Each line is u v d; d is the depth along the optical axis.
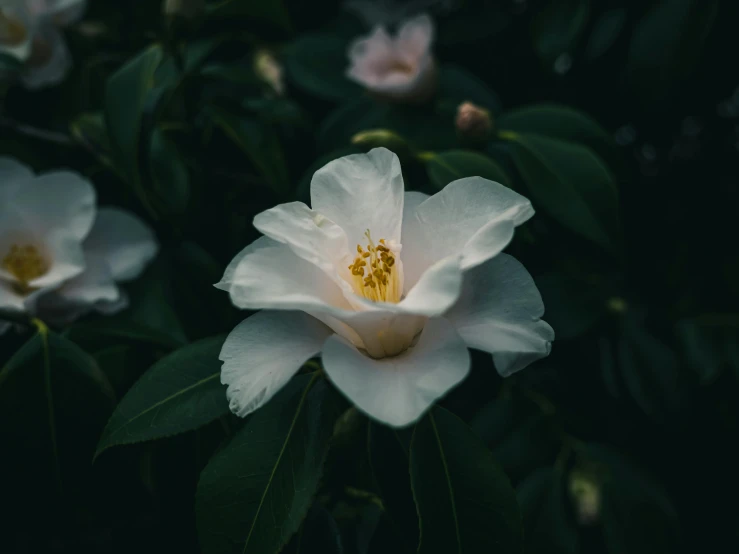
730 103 0.45
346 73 0.43
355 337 0.25
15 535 0.34
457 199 0.26
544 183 0.34
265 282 0.24
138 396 0.28
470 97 0.42
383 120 0.41
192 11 0.36
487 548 0.25
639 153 0.45
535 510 0.37
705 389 0.40
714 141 0.45
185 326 0.36
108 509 0.31
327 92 0.43
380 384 0.23
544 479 0.37
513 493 0.26
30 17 0.40
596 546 0.40
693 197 0.44
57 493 0.30
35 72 0.41
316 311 0.24
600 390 0.42
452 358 0.24
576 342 0.42
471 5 0.47
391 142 0.32
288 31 0.39
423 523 0.25
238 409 0.24
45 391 0.30
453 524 0.25
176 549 0.31
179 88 0.37
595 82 0.44
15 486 0.30
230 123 0.36
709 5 0.39
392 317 0.24
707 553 0.42
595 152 0.37
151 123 0.35
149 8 0.43
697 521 0.42
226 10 0.38
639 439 0.42
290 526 0.25
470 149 0.35
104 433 0.27
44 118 0.42
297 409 0.27
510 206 0.25
